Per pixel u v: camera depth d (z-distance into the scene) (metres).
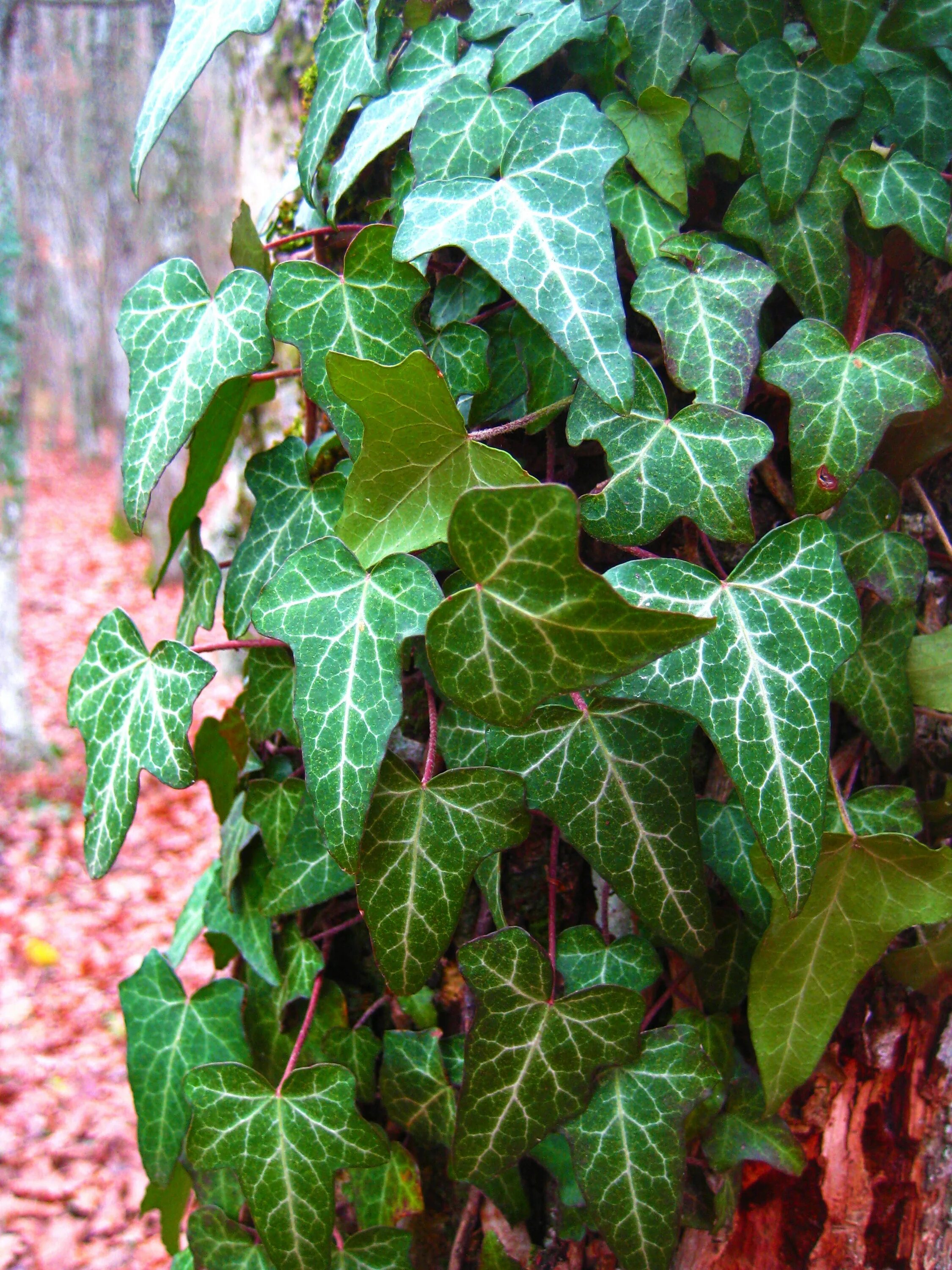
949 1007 0.28
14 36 1.70
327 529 0.27
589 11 0.24
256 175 0.40
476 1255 0.31
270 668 0.29
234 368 0.25
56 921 1.02
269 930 0.31
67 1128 0.77
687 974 0.28
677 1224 0.25
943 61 0.25
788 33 0.26
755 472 0.28
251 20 0.25
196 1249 0.30
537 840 0.29
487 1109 0.25
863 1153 0.29
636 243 0.25
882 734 0.27
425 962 0.24
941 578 0.28
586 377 0.22
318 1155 0.26
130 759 0.26
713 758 0.28
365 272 0.24
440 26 0.26
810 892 0.23
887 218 0.25
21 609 1.85
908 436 0.26
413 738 0.30
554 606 0.20
